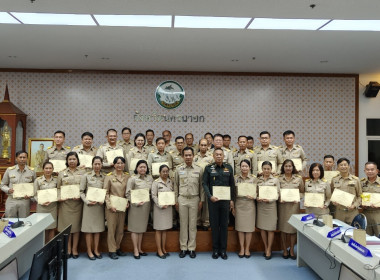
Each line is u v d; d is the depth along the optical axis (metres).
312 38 5.27
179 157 5.21
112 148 5.03
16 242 3.04
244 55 6.34
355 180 4.39
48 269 2.71
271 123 7.91
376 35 5.10
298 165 5.11
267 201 4.34
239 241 4.65
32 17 4.43
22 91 7.56
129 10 4.13
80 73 7.67
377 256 2.71
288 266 4.20
